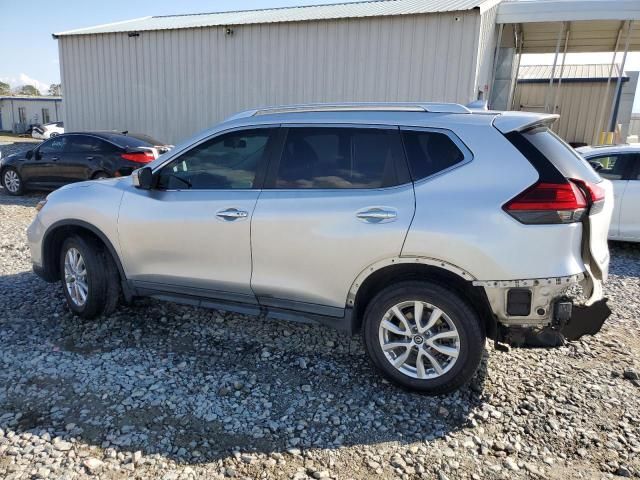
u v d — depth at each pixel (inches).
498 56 535.5
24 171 439.2
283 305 143.6
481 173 122.0
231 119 154.3
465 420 121.7
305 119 142.4
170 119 585.6
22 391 130.2
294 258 136.9
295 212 135.4
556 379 140.6
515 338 121.8
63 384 133.9
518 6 484.7
